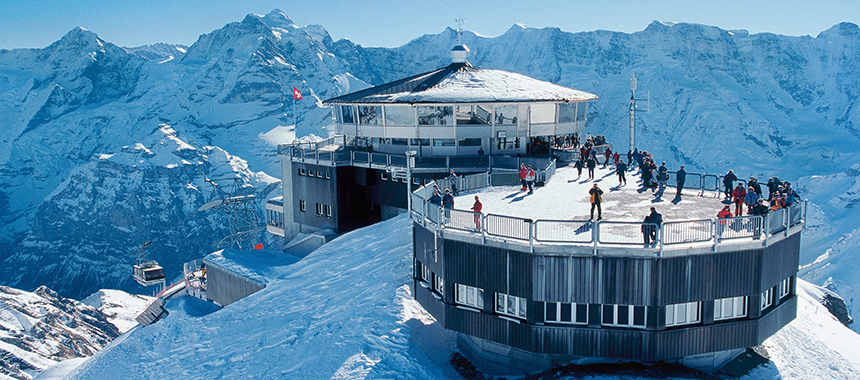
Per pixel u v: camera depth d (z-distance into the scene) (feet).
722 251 73.05
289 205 218.18
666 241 72.95
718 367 85.81
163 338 128.98
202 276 190.49
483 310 84.07
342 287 129.18
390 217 193.26
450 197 88.79
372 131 190.29
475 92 176.76
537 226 76.95
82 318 380.37
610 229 80.79
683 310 76.74
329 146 217.97
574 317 77.97
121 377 114.62
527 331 79.00
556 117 184.85
